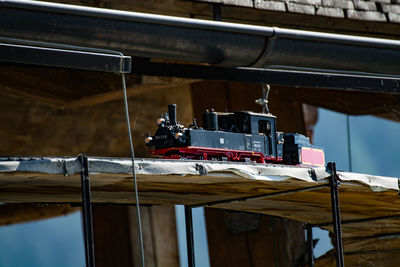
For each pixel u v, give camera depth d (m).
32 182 12.78
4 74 25.20
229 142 16.16
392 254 22.50
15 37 15.91
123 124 33.59
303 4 24.00
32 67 22.64
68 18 16.09
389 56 21.47
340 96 31.88
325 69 21.08
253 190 16.25
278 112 31.69
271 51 19.62
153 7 21.75
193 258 18.86
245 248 31.28
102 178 12.91
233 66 20.25
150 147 15.55
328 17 24.55
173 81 26.00
